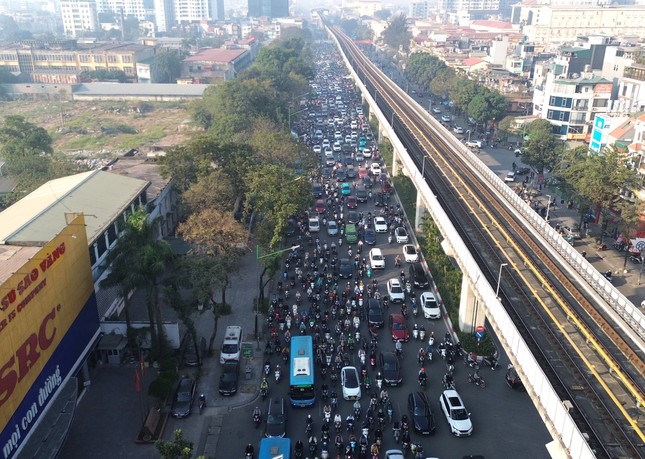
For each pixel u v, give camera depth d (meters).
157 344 58.25
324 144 147.38
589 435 36.97
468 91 174.25
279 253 67.25
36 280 42.47
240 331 62.75
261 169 84.50
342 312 68.00
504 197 88.12
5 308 37.78
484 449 48.53
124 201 71.00
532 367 39.31
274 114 148.25
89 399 53.50
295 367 54.62
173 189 91.81
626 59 148.00
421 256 85.44
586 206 90.38
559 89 140.50
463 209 83.19
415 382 57.53
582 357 45.97
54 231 57.09
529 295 56.84
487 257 66.50
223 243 68.19
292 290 75.31
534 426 51.31
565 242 66.81
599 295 55.50
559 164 108.25
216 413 53.12
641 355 46.53
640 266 83.25
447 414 51.25
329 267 81.69
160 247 54.56
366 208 107.06
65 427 43.66
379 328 66.25
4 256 50.69
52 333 45.25
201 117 166.75
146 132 179.00
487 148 152.75
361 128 168.50
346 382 55.12
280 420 50.16
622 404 40.06
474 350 60.34
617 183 85.12
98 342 56.72
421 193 87.19
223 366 58.97
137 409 52.41
